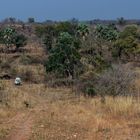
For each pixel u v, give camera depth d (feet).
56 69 162.40
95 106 88.07
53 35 321.93
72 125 69.15
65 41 166.30
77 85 127.03
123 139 59.26
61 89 136.36
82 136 61.16
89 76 128.98
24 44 342.64
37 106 95.20
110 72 111.86
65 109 88.28
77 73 150.41
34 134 61.72
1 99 97.25
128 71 113.09
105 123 70.03
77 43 172.14
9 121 72.95
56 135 61.46
